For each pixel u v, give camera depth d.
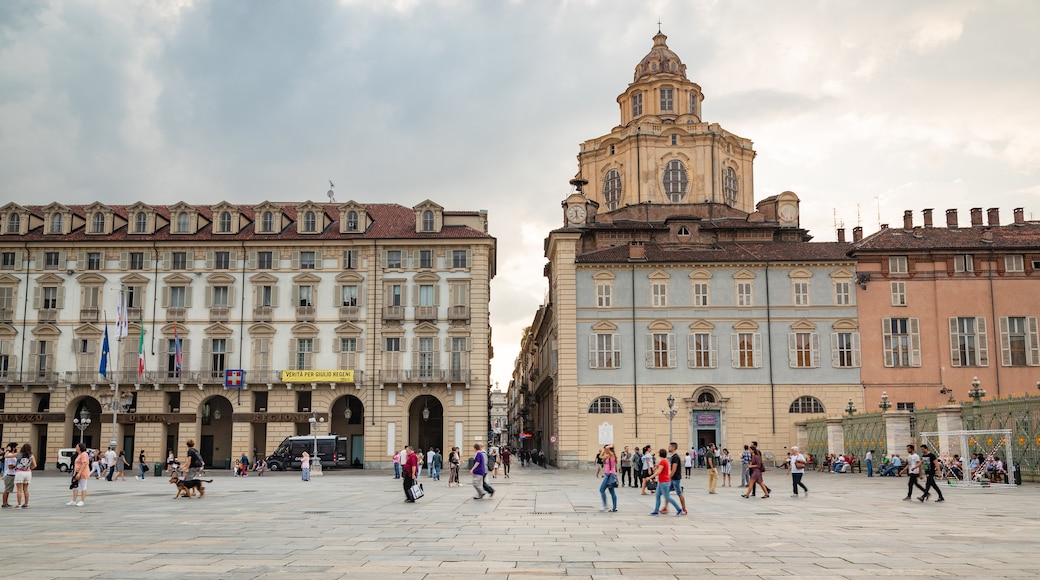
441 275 74.50
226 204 75.88
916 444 55.03
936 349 71.50
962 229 78.38
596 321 71.44
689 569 15.87
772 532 22.12
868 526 23.61
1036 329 71.56
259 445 74.56
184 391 72.81
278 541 20.14
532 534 21.73
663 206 85.75
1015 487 41.53
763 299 71.88
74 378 72.75
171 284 74.25
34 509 29.89
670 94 92.00
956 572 15.47
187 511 29.05
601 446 69.81
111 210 76.25
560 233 72.44
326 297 74.19
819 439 67.19
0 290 74.25
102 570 15.68
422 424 79.81
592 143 92.69
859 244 74.62
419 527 23.50
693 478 56.09
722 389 70.69
